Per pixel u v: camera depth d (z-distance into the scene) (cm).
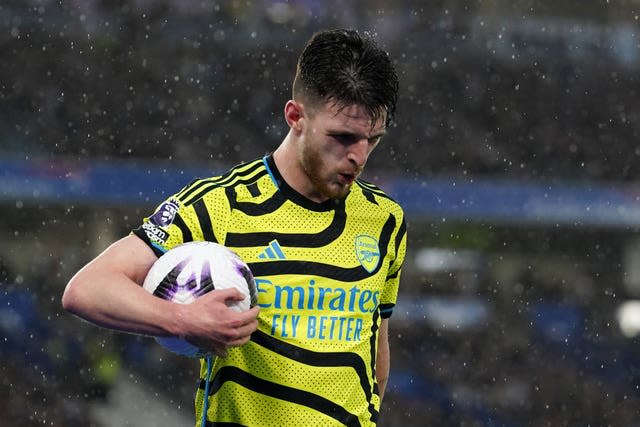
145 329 860
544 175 5934
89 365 4659
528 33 6153
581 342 5681
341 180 912
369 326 984
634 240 6028
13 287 4894
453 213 5697
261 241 942
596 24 6306
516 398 5197
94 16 5384
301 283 945
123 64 5372
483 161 5862
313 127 899
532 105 6038
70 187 5091
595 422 5225
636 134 6131
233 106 5525
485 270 5750
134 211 5225
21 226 5028
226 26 5619
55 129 5150
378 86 880
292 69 5650
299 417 940
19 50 5203
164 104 5400
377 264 987
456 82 5959
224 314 844
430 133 5841
